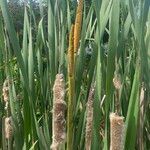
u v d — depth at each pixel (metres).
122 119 0.48
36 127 0.70
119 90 0.54
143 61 0.54
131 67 0.76
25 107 0.71
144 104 0.66
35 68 0.84
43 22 0.85
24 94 0.71
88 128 0.58
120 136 0.47
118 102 0.53
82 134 0.68
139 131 0.65
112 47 0.53
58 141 0.47
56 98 0.47
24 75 0.58
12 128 0.74
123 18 0.69
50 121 0.81
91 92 0.58
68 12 0.77
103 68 0.61
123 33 0.61
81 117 0.65
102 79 0.61
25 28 0.76
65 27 0.74
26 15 0.81
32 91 0.73
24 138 0.78
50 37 0.72
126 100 0.73
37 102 0.89
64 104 0.47
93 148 0.59
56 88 0.47
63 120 0.47
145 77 0.55
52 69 0.72
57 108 0.47
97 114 0.58
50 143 0.72
